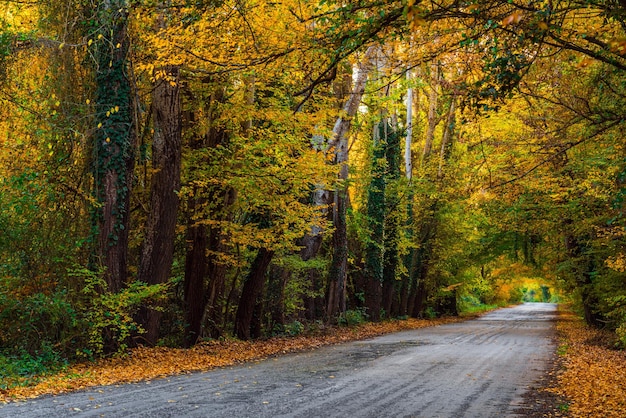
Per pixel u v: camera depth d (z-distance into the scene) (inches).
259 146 657.6
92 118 596.4
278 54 321.1
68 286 591.5
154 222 647.8
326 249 1249.4
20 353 535.2
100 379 449.7
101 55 591.5
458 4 275.0
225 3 332.8
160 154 650.2
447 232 1628.9
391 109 1392.7
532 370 537.6
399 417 309.4
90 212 603.8
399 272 1510.8
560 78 488.7
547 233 963.3
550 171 702.5
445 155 1562.5
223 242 721.0
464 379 467.8
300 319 1032.8
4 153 601.6
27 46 594.2
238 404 337.1
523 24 276.7
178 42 377.4
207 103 722.8
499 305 3262.8
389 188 1435.8
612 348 784.9
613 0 287.6
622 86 468.8
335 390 398.6
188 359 590.9
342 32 294.7
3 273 566.3
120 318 605.6
